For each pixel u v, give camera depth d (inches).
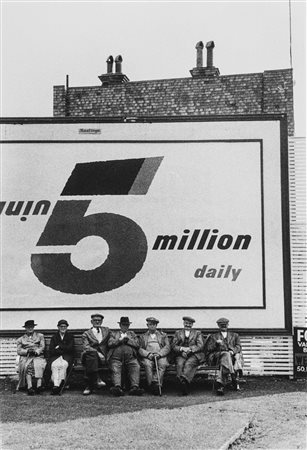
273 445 364.2
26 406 458.6
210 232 587.5
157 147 596.1
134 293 583.5
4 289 585.0
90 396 499.2
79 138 597.9
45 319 581.9
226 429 390.6
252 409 449.4
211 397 497.4
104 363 523.8
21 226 591.5
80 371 535.5
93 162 597.3
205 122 596.1
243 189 590.6
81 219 591.8
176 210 590.9
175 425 400.8
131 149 597.0
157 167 594.6
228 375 513.0
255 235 585.9
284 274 580.7
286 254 582.6
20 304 583.5
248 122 594.9
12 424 405.7
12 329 581.3
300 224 594.9
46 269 587.2
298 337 573.9
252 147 593.3
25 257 588.4
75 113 887.1
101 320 538.3
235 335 540.4
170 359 530.9
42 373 513.0
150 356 516.4
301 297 587.5
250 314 578.6
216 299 581.3
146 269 585.9
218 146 594.2
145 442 363.6
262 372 582.6
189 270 584.7
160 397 498.0
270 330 576.4
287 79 841.5
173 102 868.0
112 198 592.7
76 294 584.4
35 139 598.2
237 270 583.2
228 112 850.8
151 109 872.3
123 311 581.9
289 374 579.8
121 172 595.5
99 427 396.5
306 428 399.9
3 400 481.1
